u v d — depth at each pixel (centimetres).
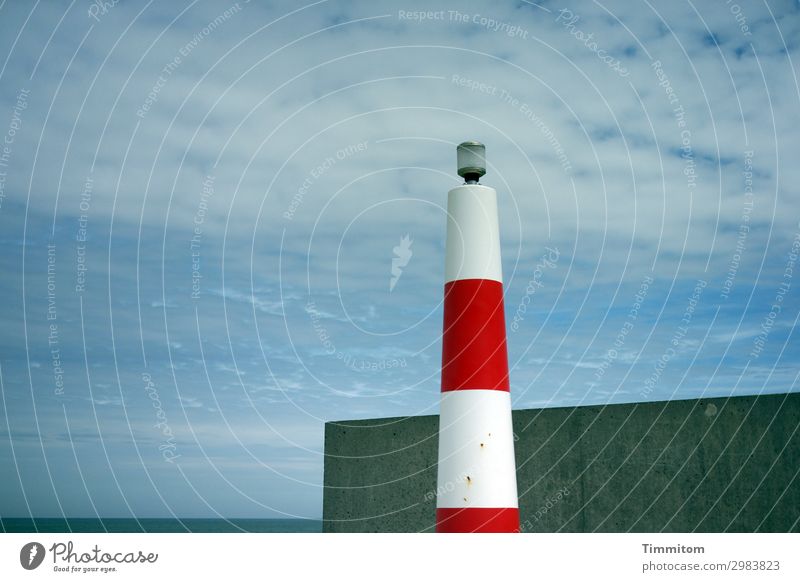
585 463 1005
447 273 811
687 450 936
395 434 1182
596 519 988
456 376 784
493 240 806
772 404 886
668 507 940
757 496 884
